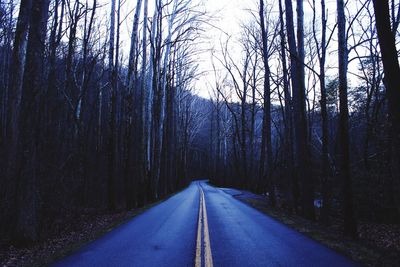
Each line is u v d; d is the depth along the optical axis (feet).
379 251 25.29
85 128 101.65
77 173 56.54
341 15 38.04
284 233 32.48
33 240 31.45
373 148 77.66
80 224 44.50
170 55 118.52
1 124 82.53
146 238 30.35
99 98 119.24
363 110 95.81
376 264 20.74
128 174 67.21
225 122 210.38
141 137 75.36
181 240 28.94
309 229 35.17
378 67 72.90
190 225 38.22
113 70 62.13
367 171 64.54
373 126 67.05
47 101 61.93
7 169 38.14
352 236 34.78
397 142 23.57
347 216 35.55
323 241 28.27
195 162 403.95
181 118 191.52
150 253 24.06
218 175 214.28
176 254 23.56
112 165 63.00
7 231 33.88
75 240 32.83
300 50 55.72
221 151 235.40
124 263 21.42
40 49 32.76
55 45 59.98
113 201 62.90
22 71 44.06
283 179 122.62
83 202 75.25
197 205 66.13
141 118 75.46
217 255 23.09
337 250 24.71
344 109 37.17
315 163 93.86
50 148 53.98
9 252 28.48
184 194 115.03
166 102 122.83
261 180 123.54
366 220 60.64
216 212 52.42
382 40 23.93
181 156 210.59
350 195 35.81
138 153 75.25
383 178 59.11
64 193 44.04
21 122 32.17
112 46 61.67
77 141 66.74
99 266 20.84
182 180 206.80
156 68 89.56
